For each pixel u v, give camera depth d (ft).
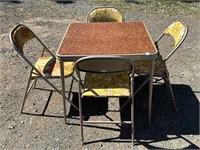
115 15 12.98
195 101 11.28
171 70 13.55
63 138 9.53
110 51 8.58
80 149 9.10
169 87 10.52
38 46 15.98
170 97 11.50
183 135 9.61
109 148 9.11
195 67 13.83
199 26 18.98
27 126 10.09
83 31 10.28
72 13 21.42
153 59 8.43
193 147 9.14
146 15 21.12
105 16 13.06
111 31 10.21
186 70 13.56
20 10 21.95
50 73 10.06
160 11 21.97
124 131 9.78
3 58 14.69
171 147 9.14
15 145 9.30
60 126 10.05
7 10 21.90
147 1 24.09
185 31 9.63
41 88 12.20
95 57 7.63
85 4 23.44
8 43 16.40
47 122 10.25
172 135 9.62
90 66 8.00
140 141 9.37
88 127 9.96
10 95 11.77
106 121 9.43
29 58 14.65
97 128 9.93
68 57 8.35
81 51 8.62
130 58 8.37
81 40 9.47
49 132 9.80
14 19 20.13
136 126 10.00
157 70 10.07
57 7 22.71
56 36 17.39
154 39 16.97
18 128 10.00
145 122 10.18
